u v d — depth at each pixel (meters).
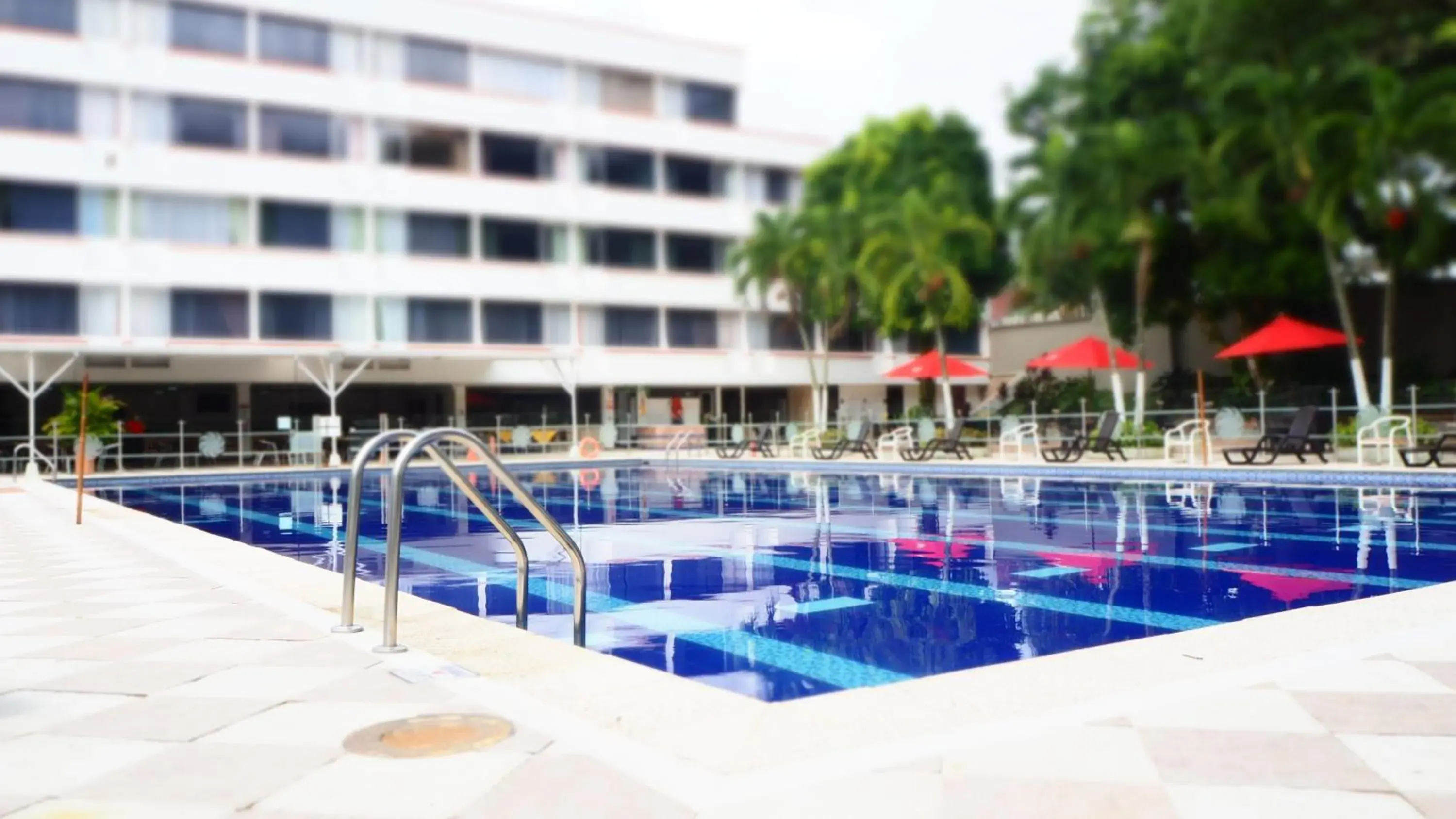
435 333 33.06
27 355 25.61
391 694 3.83
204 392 31.55
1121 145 23.31
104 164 28.52
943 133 36.91
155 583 6.85
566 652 4.57
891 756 3.04
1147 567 8.05
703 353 37.53
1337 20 21.67
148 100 29.25
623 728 3.38
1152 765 2.94
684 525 11.94
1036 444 21.22
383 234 32.34
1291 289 25.20
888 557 8.91
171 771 3.03
